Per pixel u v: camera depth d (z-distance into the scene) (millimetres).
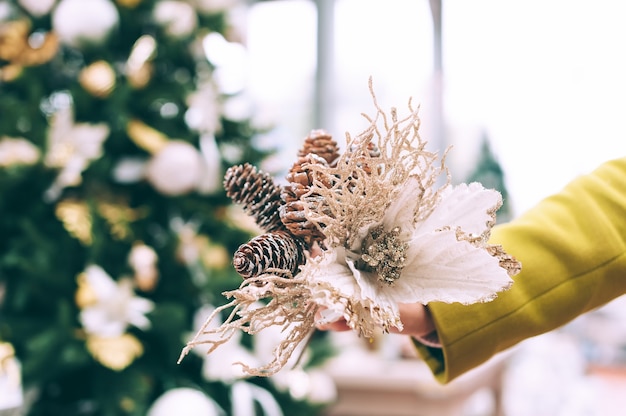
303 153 641
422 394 1939
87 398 1506
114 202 1612
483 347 734
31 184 1527
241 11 1955
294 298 594
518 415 2674
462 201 619
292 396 1706
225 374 1509
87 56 1605
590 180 779
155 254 1558
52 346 1380
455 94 3266
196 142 1680
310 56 3500
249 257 581
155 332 1485
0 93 1630
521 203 3152
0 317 1480
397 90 3367
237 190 643
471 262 590
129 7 1643
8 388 1390
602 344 3562
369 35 3418
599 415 2709
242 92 1861
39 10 1605
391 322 574
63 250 1505
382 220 606
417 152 597
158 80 1715
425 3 3320
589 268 741
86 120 1594
